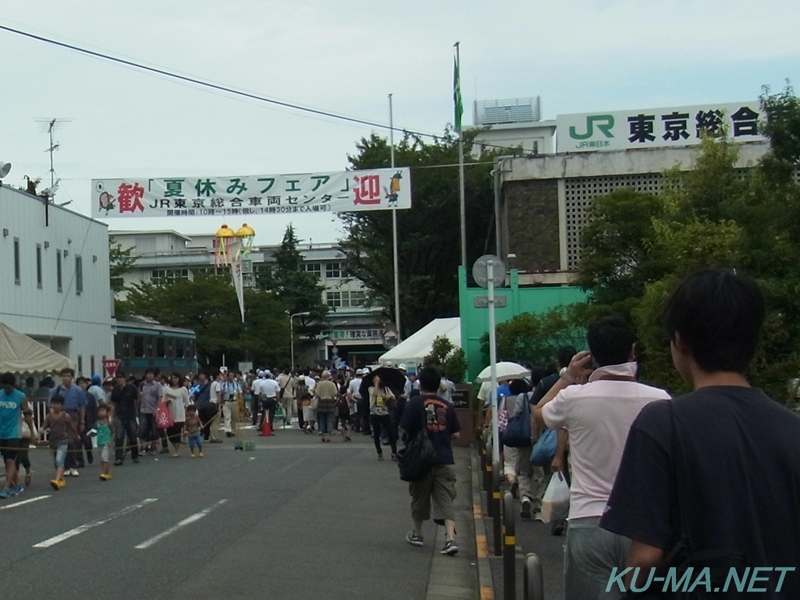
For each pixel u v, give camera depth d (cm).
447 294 4953
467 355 2900
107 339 4162
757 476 286
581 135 3294
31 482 1788
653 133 3266
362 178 2480
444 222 4850
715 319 302
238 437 2850
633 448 298
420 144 4822
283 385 3631
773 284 1042
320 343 8725
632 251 1831
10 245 3275
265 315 6612
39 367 2233
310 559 1038
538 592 463
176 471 1969
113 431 2136
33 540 1126
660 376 1076
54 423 1683
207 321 6456
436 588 931
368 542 1154
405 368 3412
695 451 289
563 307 2662
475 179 4703
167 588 880
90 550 1062
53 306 3619
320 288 8594
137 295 6606
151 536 1154
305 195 2486
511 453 1311
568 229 3186
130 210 2483
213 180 2489
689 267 1081
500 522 1045
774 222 1169
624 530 291
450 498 1101
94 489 1648
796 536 283
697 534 287
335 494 1576
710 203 1287
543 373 1191
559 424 548
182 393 2394
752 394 300
